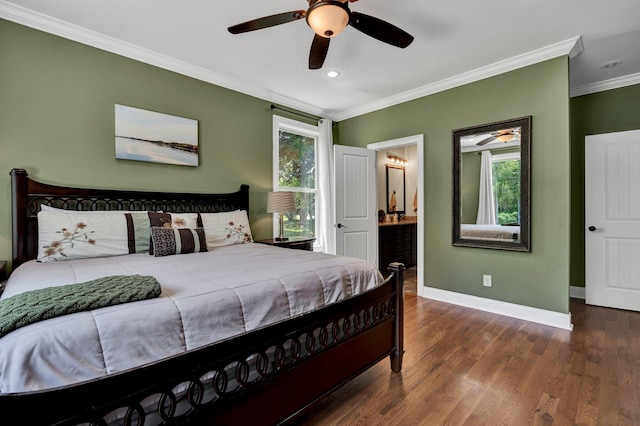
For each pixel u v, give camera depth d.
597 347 2.30
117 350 0.95
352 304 1.61
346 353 1.59
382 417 1.55
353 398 1.71
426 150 3.65
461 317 2.98
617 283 3.23
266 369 1.22
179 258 2.08
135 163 2.74
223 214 2.96
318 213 4.39
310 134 4.34
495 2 2.11
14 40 2.20
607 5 2.13
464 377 1.91
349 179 4.05
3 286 1.81
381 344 1.83
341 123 4.64
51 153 2.34
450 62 2.99
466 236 3.32
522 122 2.91
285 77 3.33
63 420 0.76
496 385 1.82
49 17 2.26
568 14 2.24
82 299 1.01
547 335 2.54
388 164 5.77
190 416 1.00
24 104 2.23
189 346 1.09
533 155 2.87
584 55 2.83
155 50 2.75
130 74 2.71
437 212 3.56
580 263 3.62
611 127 3.39
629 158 3.17
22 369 0.80
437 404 1.65
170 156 2.92
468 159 3.31
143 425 0.89
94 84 2.53
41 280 1.45
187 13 2.22
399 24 2.35
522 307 2.94
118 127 2.63
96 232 2.15
